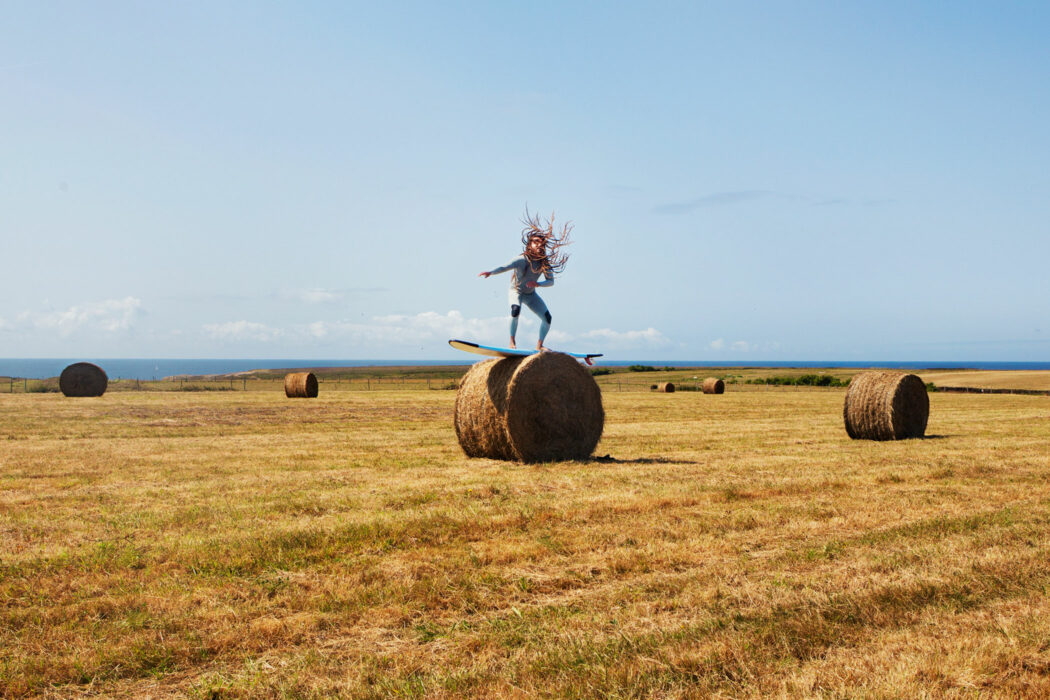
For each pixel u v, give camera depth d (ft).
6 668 14.02
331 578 19.61
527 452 43.96
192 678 14.01
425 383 212.23
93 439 56.13
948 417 84.69
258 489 33.14
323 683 13.50
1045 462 42.47
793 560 21.38
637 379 265.95
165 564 20.66
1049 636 14.92
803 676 13.37
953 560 20.95
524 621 16.58
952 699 12.46
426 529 24.62
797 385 225.35
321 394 135.23
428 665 14.35
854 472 38.60
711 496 31.22
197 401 105.91
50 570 19.92
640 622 16.37
